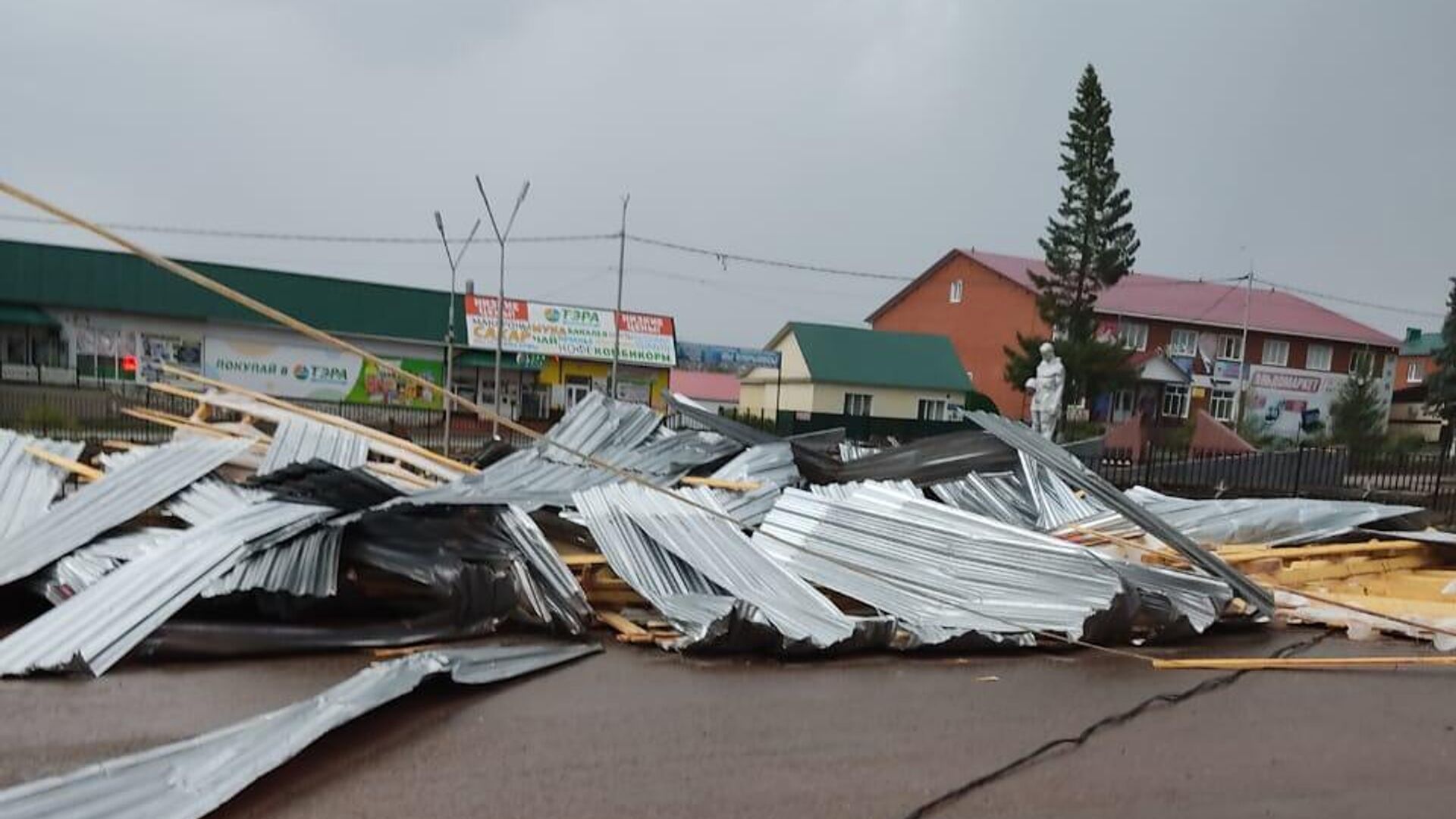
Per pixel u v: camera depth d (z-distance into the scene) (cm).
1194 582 657
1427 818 369
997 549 654
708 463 895
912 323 4697
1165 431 3178
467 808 327
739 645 543
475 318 3309
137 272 2898
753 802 347
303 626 510
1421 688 555
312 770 350
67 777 299
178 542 532
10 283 2761
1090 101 3469
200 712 403
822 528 706
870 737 424
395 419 2456
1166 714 482
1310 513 945
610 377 3438
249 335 3027
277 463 779
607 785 355
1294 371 4284
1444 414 3838
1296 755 432
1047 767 400
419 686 432
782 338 4031
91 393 2489
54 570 526
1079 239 3509
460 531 614
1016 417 3972
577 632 561
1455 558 932
